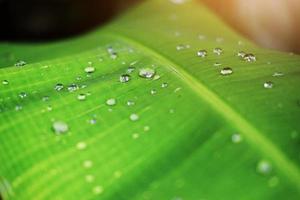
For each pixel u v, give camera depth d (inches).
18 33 17.0
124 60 8.7
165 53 8.8
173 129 6.9
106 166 6.6
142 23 11.1
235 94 7.3
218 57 8.5
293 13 12.6
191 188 6.2
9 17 16.9
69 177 6.5
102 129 7.1
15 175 6.5
